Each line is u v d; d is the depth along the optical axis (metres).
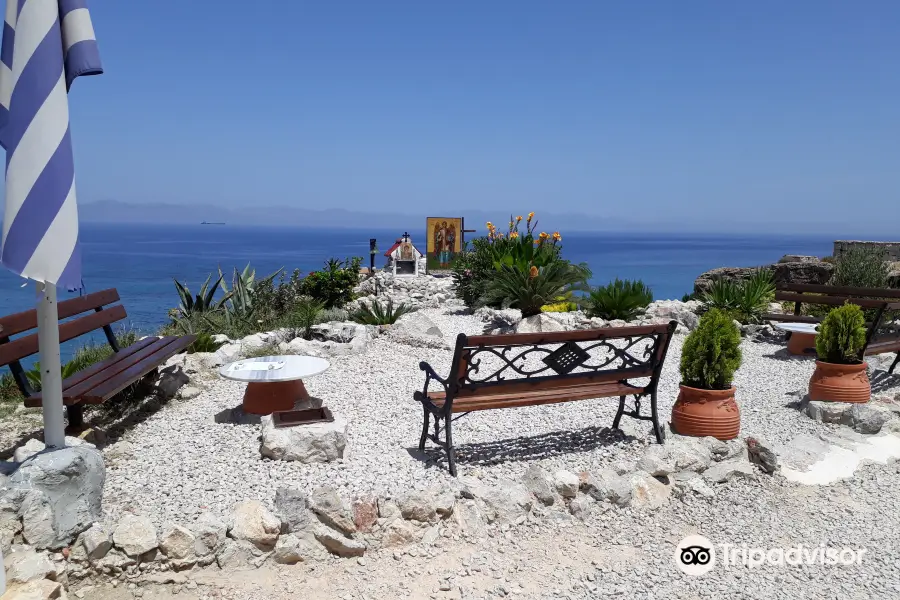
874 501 4.70
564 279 10.81
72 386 4.61
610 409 5.98
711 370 5.10
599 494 4.33
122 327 10.13
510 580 3.58
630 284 10.58
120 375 5.02
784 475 4.96
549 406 6.04
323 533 3.62
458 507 4.03
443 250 19.67
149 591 3.27
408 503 3.87
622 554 3.91
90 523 3.42
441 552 3.75
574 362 4.84
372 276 16.39
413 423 5.47
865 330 6.27
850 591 3.62
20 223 3.05
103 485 3.66
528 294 10.46
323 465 4.42
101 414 5.50
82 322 5.36
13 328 4.44
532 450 4.90
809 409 6.12
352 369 7.29
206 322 9.76
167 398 5.91
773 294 10.94
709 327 5.11
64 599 3.07
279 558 3.53
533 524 4.09
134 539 3.33
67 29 3.21
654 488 4.55
